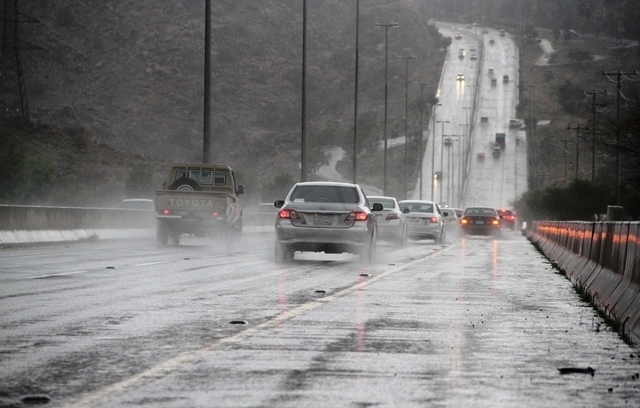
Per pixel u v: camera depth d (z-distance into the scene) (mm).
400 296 33500
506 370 18625
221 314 26938
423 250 75250
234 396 15719
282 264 51031
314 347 21062
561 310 29906
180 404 15062
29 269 43938
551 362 19688
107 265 47562
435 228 93750
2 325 24062
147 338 22094
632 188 184500
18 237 66062
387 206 81062
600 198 184125
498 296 34406
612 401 15773
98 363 18672
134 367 18297
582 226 46531
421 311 28734
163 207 71312
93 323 24609
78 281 37469
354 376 17688
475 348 21438
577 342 22703
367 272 46156
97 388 16219
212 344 21266
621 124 129250
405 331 24047
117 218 83875
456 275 45250
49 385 16422
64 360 18969
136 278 39531
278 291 34438
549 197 189000
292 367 18516
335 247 53281
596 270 36781
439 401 15562
